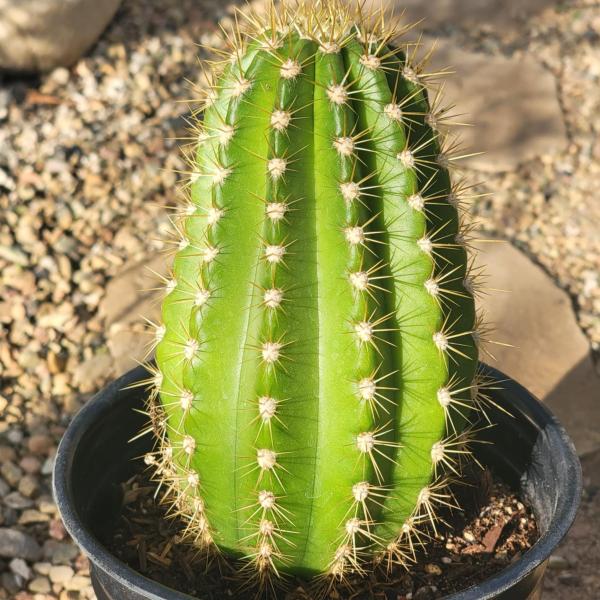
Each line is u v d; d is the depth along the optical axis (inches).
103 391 20.2
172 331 17.9
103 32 44.5
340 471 17.2
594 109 42.8
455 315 17.9
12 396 29.5
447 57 45.0
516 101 42.3
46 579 24.9
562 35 47.6
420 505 18.2
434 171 17.6
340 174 16.4
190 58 44.0
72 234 35.0
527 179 38.9
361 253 16.5
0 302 32.2
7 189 35.9
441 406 17.4
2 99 39.7
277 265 16.4
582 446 28.3
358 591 18.7
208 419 17.2
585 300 33.9
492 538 19.5
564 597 25.0
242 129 16.6
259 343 16.7
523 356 31.0
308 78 16.7
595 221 37.3
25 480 26.9
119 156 37.8
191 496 18.3
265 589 18.8
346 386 16.8
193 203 17.7
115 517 20.0
